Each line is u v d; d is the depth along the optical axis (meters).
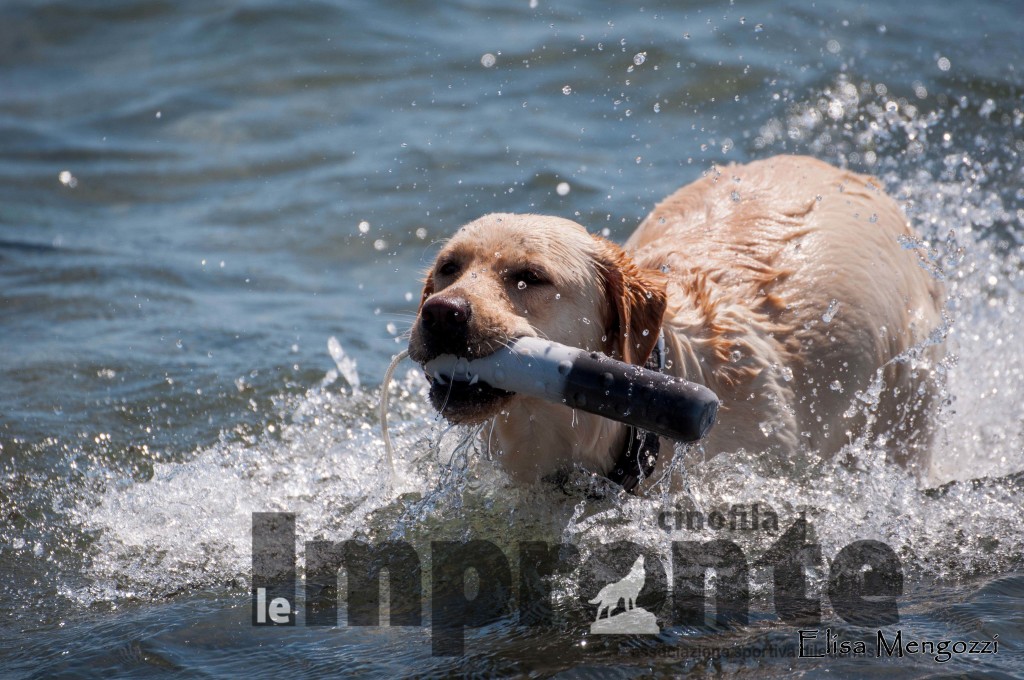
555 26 37.66
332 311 22.31
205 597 12.33
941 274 16.66
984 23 38.28
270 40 38.00
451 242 12.88
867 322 14.48
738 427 13.49
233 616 11.84
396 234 25.64
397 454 15.90
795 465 13.78
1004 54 34.78
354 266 24.55
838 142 28.41
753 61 33.62
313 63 36.16
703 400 11.27
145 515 14.38
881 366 14.58
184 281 23.70
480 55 35.75
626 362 12.52
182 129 32.84
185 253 25.34
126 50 38.88
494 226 12.70
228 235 26.34
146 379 18.62
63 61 38.47
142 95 35.31
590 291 12.75
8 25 40.56
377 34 37.91
